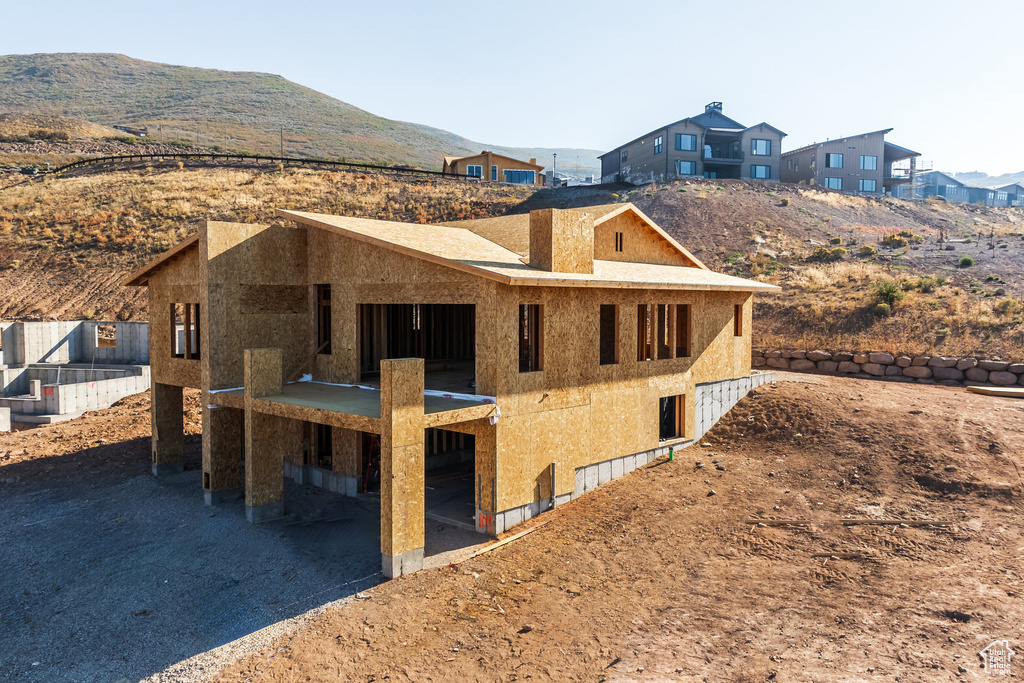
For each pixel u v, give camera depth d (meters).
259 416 15.64
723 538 13.93
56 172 64.81
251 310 17.64
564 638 10.63
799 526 14.24
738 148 70.06
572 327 16.09
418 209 58.84
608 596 11.98
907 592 11.70
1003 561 12.54
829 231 50.47
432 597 11.95
